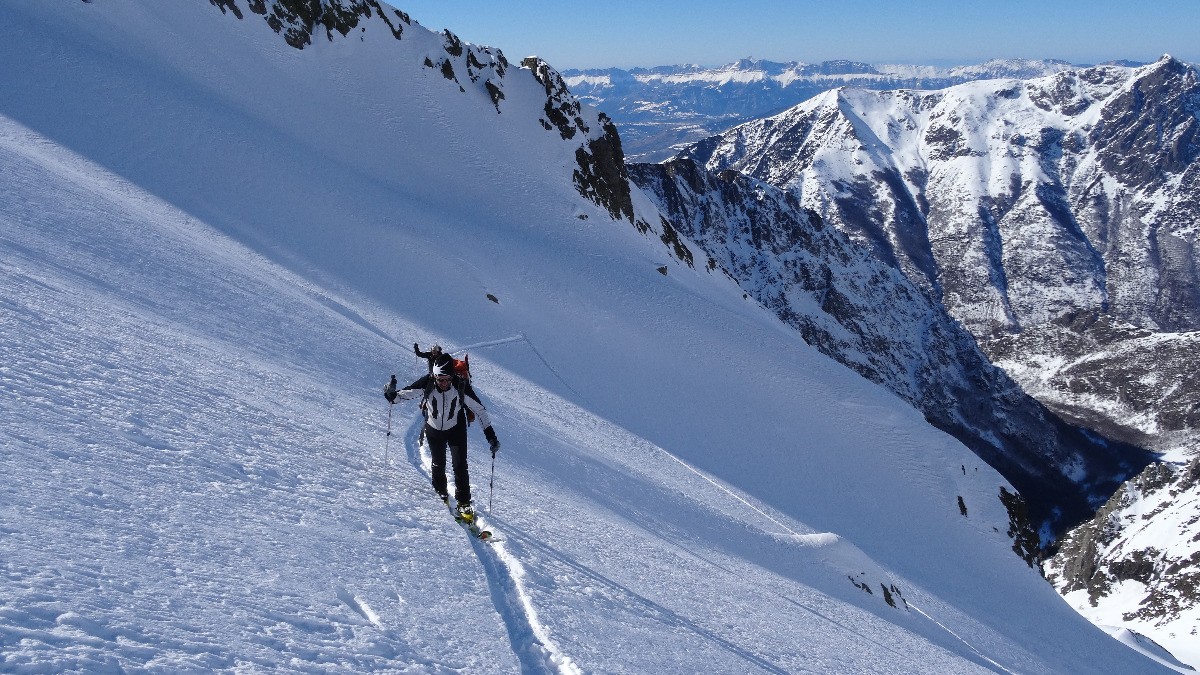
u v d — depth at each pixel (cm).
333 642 431
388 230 4762
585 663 575
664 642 753
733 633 954
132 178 3503
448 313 4156
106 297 1231
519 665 538
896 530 4269
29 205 1661
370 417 1291
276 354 1504
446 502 903
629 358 4906
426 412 905
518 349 4109
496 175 7294
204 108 4888
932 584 3644
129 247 1759
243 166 4409
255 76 6303
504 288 4953
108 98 4219
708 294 7625
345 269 3938
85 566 380
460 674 469
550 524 1062
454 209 6300
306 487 725
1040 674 2980
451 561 701
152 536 459
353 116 6788
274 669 368
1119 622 16650
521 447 1659
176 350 1069
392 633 482
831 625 1427
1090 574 18738
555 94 8994
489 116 8131
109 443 579
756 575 1633
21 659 275
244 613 416
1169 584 16700
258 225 3850
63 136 3572
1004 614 3906
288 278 3066
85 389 679
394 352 2286
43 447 508
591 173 8450
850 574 2359
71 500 452
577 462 1852
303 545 568
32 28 4506
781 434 4819
